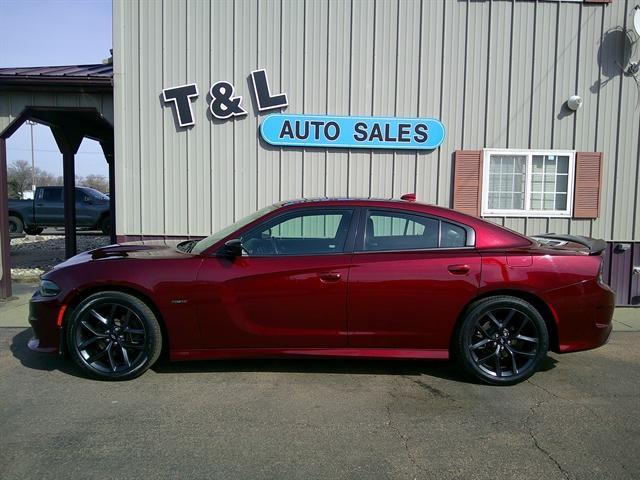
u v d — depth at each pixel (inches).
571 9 288.0
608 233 298.8
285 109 288.0
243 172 291.3
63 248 557.3
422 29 286.7
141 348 167.6
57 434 132.1
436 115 290.8
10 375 173.8
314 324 167.0
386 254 168.6
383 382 172.4
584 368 189.6
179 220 292.2
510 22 287.9
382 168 293.3
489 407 152.6
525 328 169.8
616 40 290.2
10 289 298.8
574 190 295.7
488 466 119.3
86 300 165.9
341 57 286.7
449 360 181.8
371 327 167.5
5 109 287.1
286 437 132.3
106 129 405.7
